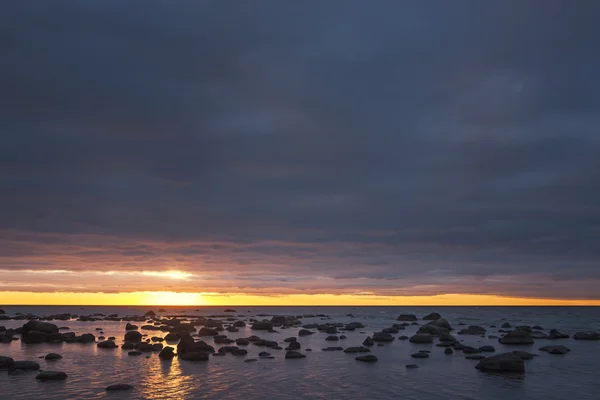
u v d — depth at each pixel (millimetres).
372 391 32031
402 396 30625
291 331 87688
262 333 82375
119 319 121438
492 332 83688
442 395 30891
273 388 32812
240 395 30609
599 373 38844
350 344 63250
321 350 55562
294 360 46406
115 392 30969
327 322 123750
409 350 55656
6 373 37281
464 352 53125
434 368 41625
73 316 133500
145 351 52781
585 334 69062
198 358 46188
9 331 70688
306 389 32531
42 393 30469
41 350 53031
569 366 42531
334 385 33906
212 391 31672
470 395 30938
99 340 64750
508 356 40469
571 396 30766
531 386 33750
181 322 107062
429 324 83500
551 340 67125
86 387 32469
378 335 67812
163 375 37375
